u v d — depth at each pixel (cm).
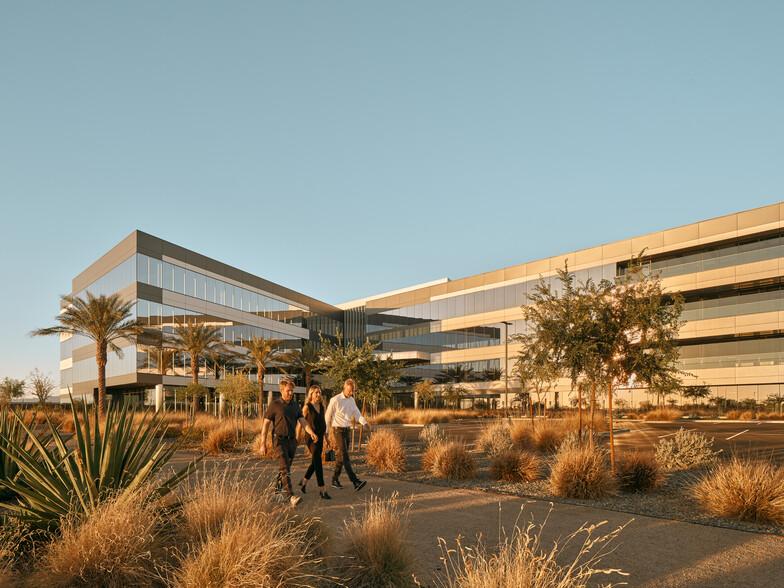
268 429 771
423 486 931
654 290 1148
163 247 4544
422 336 6625
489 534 592
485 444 1606
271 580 367
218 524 456
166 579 382
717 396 4416
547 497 829
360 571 429
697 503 757
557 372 1203
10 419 693
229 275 5397
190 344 4056
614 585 436
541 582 358
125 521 415
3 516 473
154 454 544
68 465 501
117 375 4494
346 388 920
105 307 3331
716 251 4406
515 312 5662
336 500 784
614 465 990
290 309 6519
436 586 432
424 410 4547
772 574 465
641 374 1105
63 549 403
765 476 693
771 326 4119
